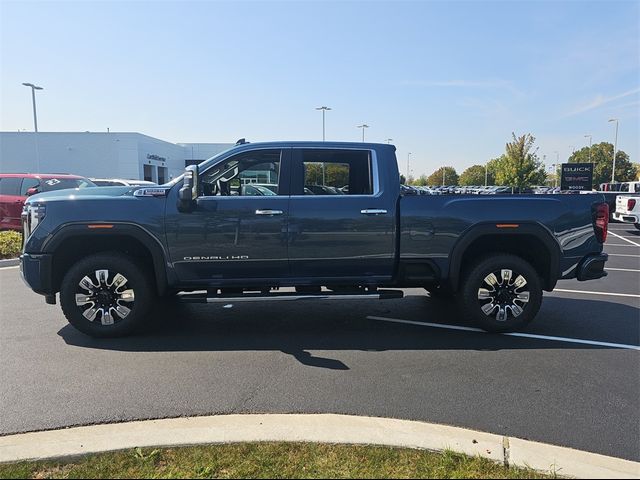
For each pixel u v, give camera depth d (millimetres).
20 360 4797
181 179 5508
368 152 5609
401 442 3131
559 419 3602
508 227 5551
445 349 5176
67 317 5379
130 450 3021
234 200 5363
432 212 5527
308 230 5422
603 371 4551
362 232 5484
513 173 52750
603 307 7039
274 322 6227
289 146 5578
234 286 5523
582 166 34375
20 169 44031
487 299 5668
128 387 4156
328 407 3770
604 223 5703
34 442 3172
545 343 5375
